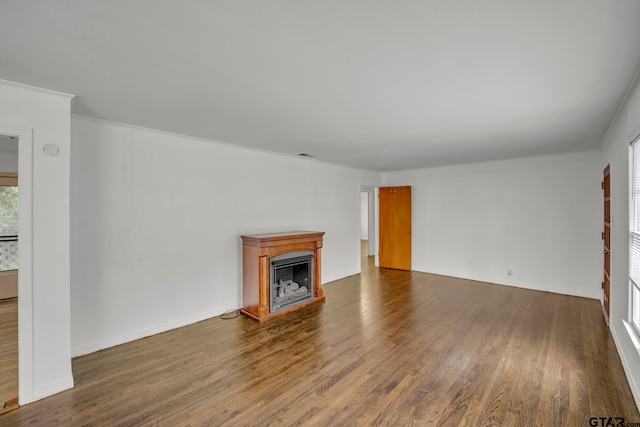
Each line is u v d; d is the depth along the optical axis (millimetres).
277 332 3488
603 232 4156
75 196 2889
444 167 6219
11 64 1855
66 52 1713
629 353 2432
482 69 1927
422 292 5074
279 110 2711
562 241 4918
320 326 3658
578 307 4266
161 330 3490
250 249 4023
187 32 1516
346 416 2072
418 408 2148
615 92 2299
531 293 4965
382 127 3258
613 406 2146
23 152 2191
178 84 2160
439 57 1776
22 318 2195
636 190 2445
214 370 2664
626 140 2543
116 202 3152
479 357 2867
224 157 4098
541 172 5086
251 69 1931
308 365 2742
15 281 4922
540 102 2512
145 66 1891
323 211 5703
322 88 2230
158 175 3463
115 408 2162
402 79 2074
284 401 2234
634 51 1691
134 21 1416
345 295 4953
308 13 1361
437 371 2627
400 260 6867
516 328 3549
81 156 2922
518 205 5332
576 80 2086
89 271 2980
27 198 2203
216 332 3494
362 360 2824
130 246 3256
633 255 2459
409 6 1307
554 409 2121
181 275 3672
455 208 6086
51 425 1998
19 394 2189
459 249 6047
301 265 4613
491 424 1980
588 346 3074
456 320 3812
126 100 2477
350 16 1384
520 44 1627
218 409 2150
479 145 4172
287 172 4980
